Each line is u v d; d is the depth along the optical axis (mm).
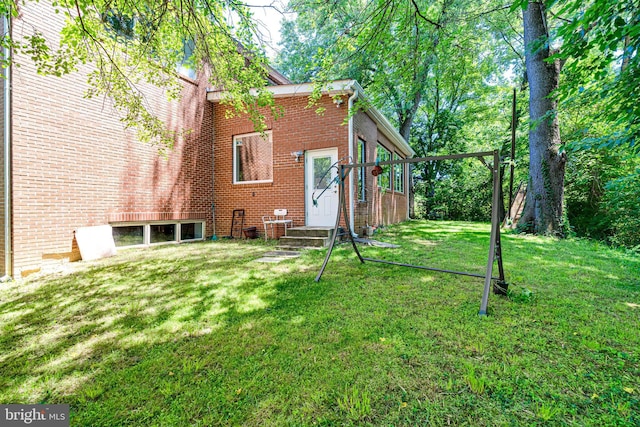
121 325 2404
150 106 5984
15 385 1642
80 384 1642
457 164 17109
